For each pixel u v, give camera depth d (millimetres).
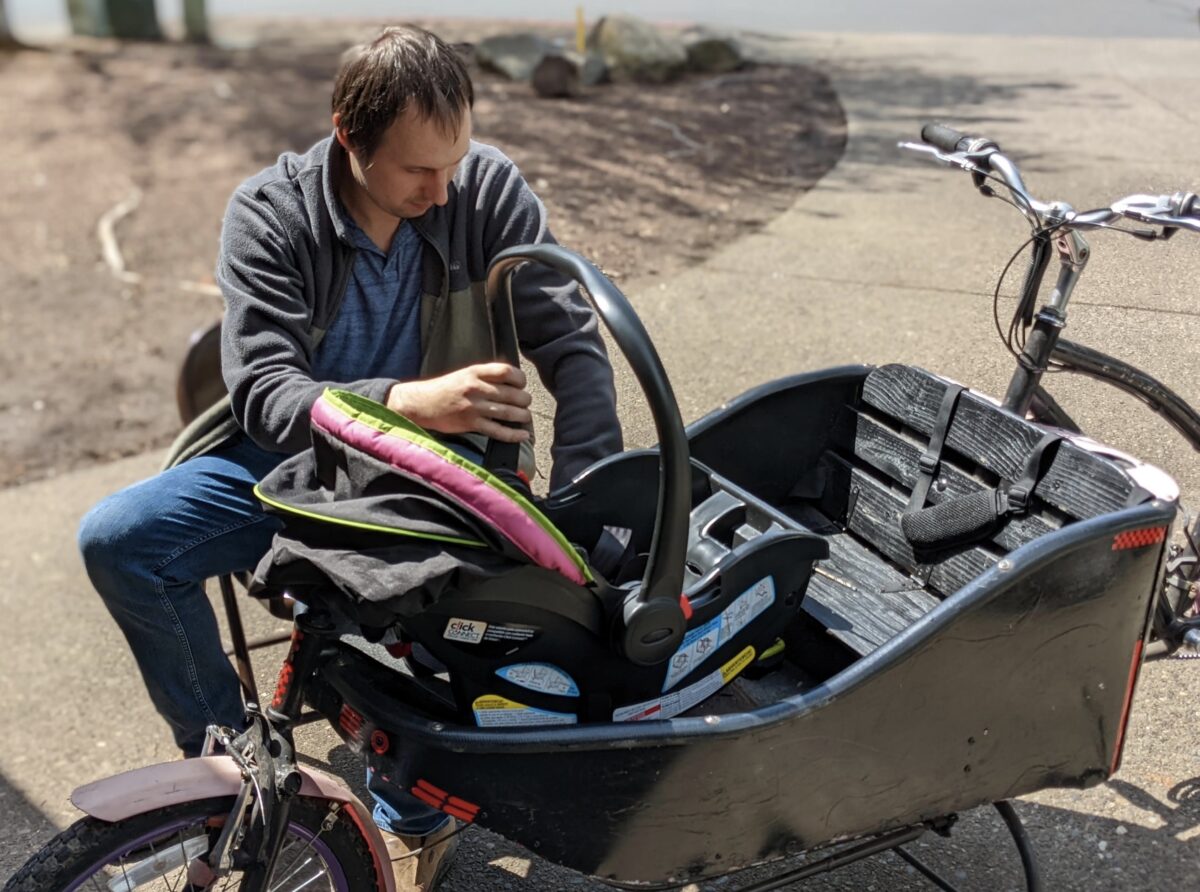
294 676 1733
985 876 2303
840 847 2381
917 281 4430
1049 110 6055
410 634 1663
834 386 2406
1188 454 2723
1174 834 2365
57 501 4742
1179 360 2729
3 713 3309
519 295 2119
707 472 2045
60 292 7086
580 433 2041
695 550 1882
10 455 5238
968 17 10727
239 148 9328
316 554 1580
